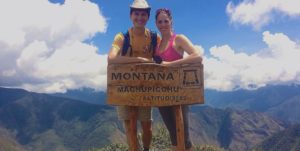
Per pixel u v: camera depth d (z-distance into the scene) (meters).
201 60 2.25
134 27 2.40
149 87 2.27
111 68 2.30
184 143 2.29
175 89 2.26
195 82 2.26
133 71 2.27
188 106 2.37
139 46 2.41
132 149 2.36
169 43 2.35
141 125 2.63
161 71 2.26
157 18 2.38
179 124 2.29
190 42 2.30
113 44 2.39
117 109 2.55
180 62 2.25
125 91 2.28
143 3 2.38
